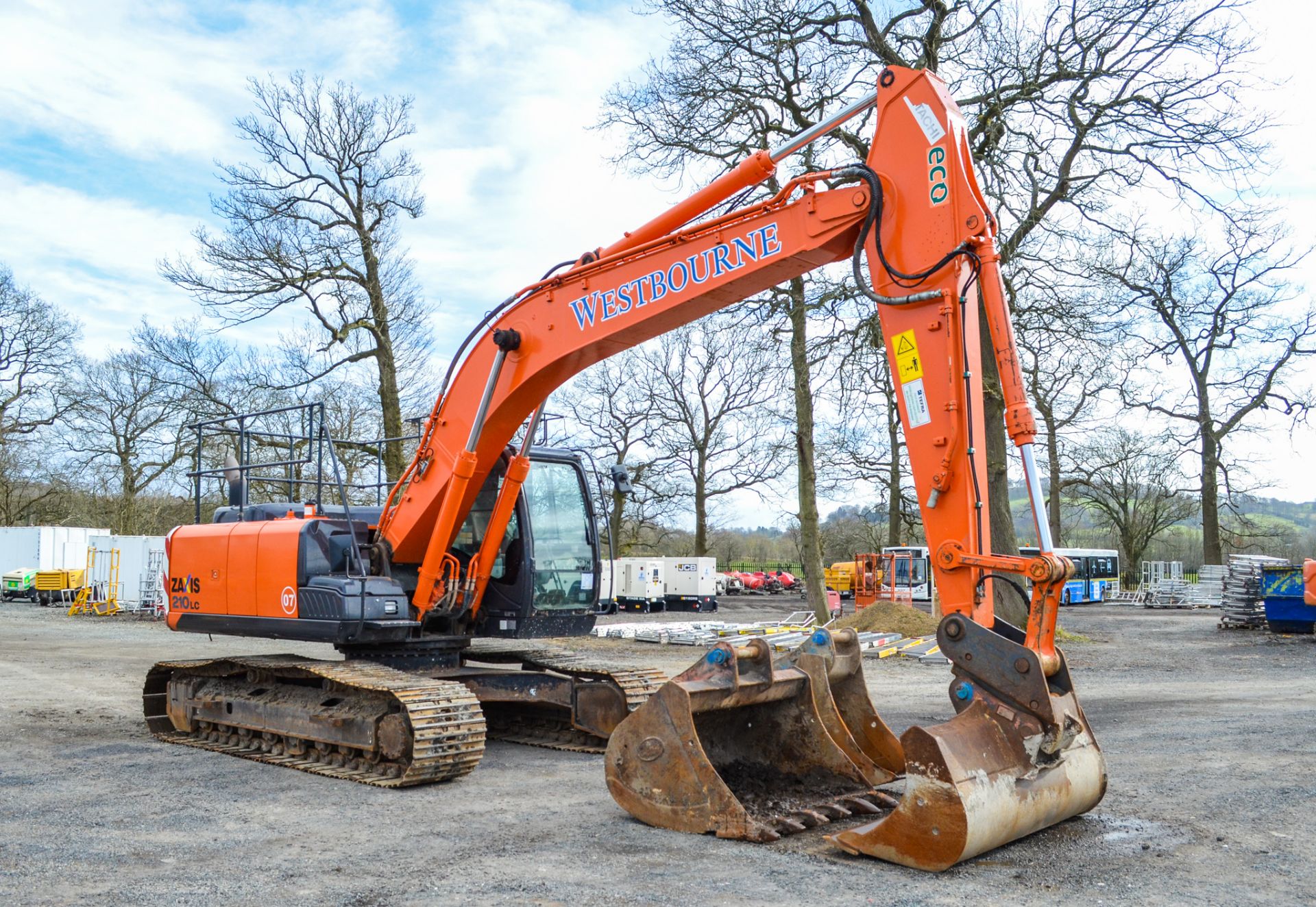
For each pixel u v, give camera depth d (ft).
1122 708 35.53
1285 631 72.59
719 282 20.61
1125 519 151.84
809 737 20.22
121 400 123.75
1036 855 16.42
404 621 26.21
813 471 69.72
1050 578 16.28
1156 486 140.15
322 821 19.44
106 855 16.99
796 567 202.08
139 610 93.09
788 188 19.44
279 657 29.01
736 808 17.51
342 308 79.56
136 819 19.72
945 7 59.82
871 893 14.42
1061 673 17.17
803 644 20.93
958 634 16.80
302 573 26.48
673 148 65.00
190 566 30.63
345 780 23.57
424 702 23.09
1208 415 113.29
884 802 18.99
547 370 24.18
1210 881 15.11
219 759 26.61
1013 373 16.87
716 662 19.19
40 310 121.08
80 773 24.56
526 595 28.53
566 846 17.30
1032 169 61.41
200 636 69.56
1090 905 13.98
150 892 14.89
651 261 21.86
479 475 26.40
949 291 17.30
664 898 14.30
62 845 17.69
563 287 23.71
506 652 31.24
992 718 16.39
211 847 17.48
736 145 65.16
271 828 18.95
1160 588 124.57
